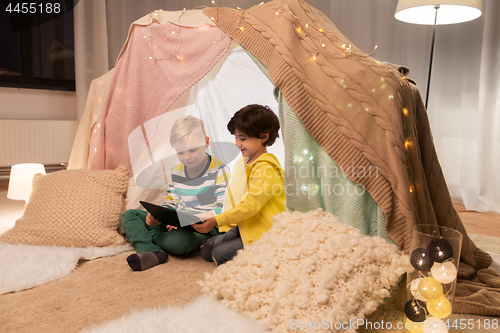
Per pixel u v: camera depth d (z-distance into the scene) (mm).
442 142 2531
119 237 1350
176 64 1451
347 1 2797
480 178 2307
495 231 1883
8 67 2799
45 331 828
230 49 1462
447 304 826
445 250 817
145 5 2920
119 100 1544
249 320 875
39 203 1387
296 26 1232
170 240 1275
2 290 993
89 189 1425
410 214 1030
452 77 2449
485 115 2270
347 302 849
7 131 2756
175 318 858
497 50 2225
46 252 1214
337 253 943
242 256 1033
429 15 2074
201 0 2984
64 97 3016
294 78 1152
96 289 1034
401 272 950
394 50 2678
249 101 1583
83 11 2811
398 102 1086
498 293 1053
